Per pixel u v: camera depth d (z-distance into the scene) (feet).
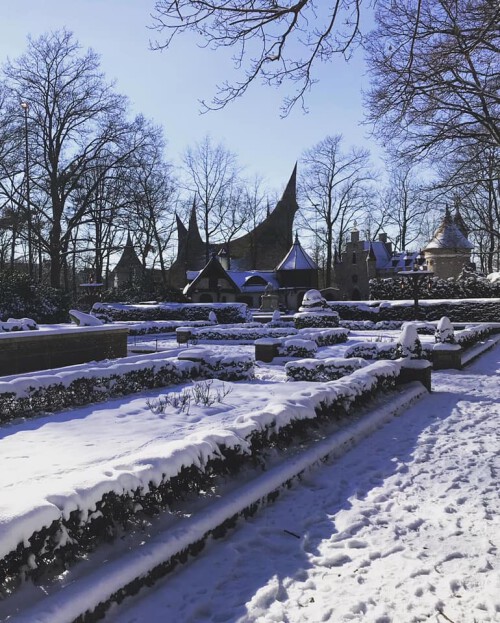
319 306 97.40
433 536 13.46
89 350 47.44
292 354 51.80
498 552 12.46
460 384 38.81
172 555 11.46
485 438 23.21
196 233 244.22
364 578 11.35
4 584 9.20
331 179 187.62
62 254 122.62
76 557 10.60
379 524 14.28
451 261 172.24
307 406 20.97
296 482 17.37
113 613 9.87
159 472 12.69
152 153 128.67
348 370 36.94
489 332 75.51
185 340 78.02
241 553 12.53
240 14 20.04
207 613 10.03
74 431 22.91
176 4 19.22
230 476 15.94
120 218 126.41
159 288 156.15
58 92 117.19
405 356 35.86
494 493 16.48
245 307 126.00
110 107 120.57
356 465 19.53
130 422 24.72
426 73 39.19
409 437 23.61
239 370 38.96
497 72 43.91
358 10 21.45
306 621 9.77
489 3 24.16
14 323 48.98
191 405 28.84
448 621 9.72
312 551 12.66
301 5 19.71
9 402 25.34
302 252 204.33
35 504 9.62
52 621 8.54
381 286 129.29
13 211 115.55
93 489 10.91
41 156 121.60
